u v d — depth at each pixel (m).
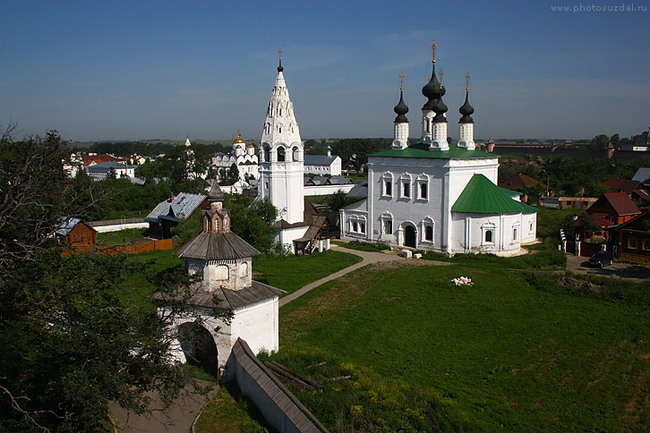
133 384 24.30
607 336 38.72
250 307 30.61
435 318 42.94
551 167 160.88
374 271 59.16
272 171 68.62
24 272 23.78
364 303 46.66
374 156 75.19
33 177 32.50
